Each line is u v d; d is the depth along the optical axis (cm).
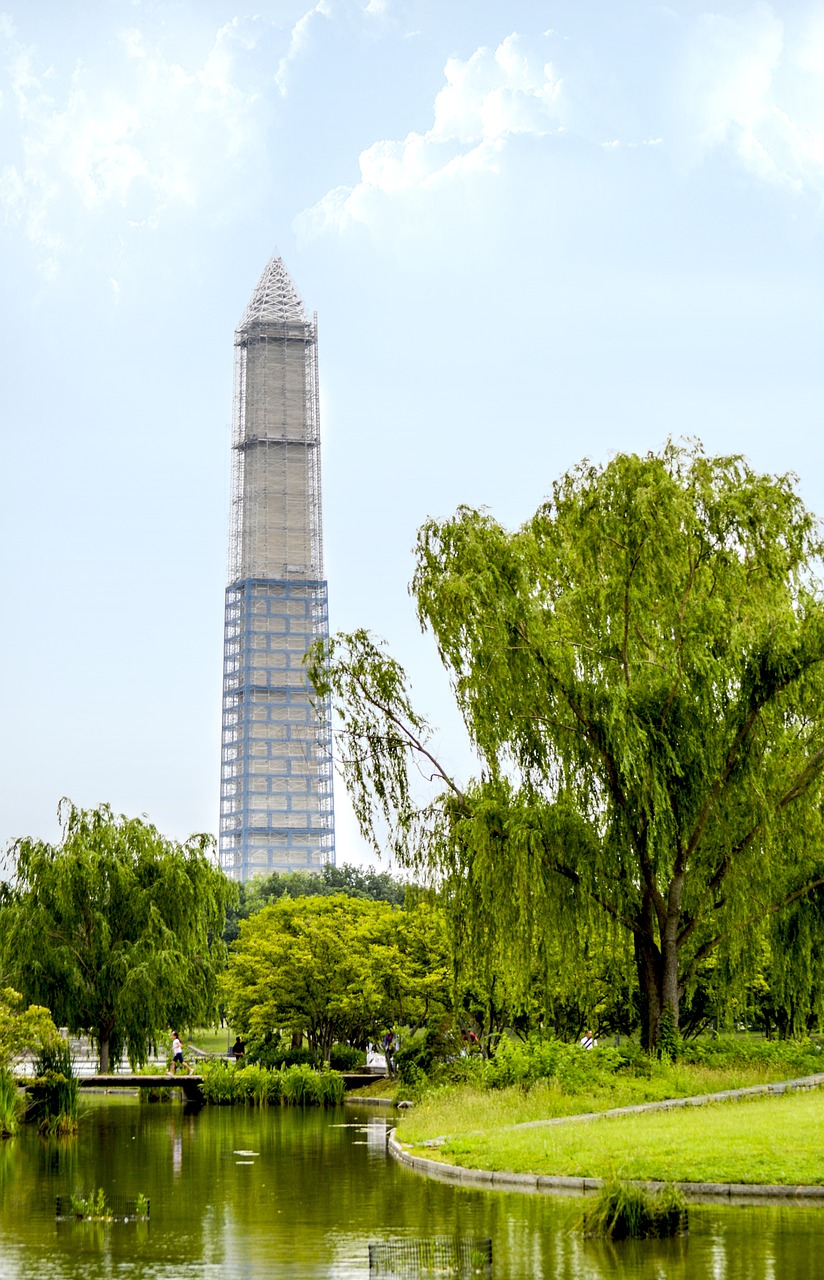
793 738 4425
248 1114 5272
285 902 8219
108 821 7062
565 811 4262
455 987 4584
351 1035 7612
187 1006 6794
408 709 4541
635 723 4150
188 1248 2038
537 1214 2298
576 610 4344
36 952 6588
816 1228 2128
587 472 4544
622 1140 2872
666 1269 1831
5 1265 1905
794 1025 4981
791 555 4438
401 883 4616
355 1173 2989
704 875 4506
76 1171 3112
